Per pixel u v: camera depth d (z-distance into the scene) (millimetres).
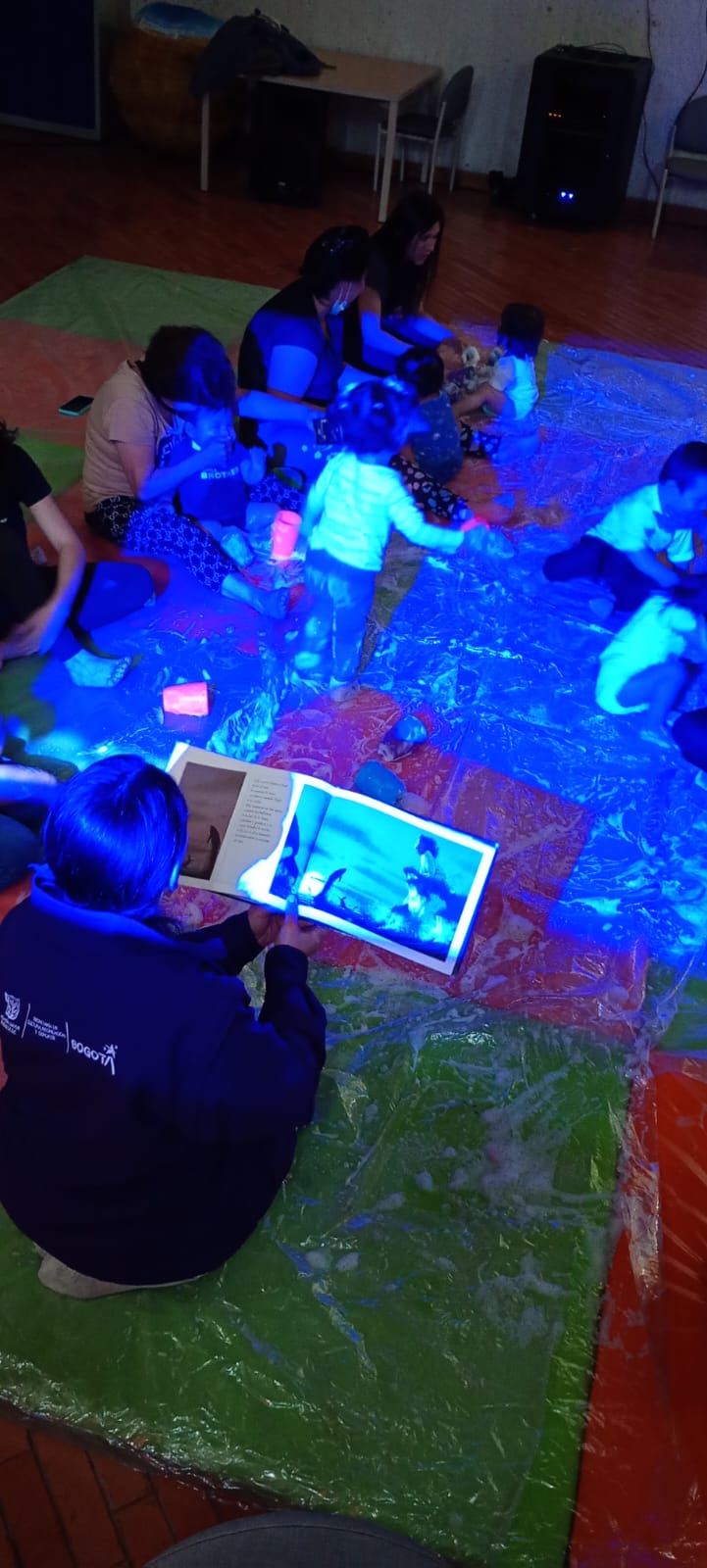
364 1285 1885
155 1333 1807
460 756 2953
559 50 6941
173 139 7367
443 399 3955
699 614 3029
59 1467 1696
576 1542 1628
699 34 6914
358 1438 1712
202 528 3502
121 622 3238
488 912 2535
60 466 3943
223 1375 1765
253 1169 1773
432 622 3441
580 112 6934
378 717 3057
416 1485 1668
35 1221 1699
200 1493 1687
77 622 3113
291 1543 1286
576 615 3520
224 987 1581
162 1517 1653
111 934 1532
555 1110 2160
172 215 6719
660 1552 1621
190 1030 1547
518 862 2672
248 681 3109
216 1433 1702
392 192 7562
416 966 2389
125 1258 1711
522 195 7297
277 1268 1897
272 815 2430
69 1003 1532
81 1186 1646
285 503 3756
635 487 4250
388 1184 2023
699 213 7539
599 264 6797
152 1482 1690
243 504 3619
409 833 2457
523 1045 2266
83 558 2965
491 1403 1760
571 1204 2016
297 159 6941
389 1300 1867
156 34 7023
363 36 7461
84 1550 1611
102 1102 1559
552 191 7223
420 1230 1962
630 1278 1924
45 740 2850
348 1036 2248
